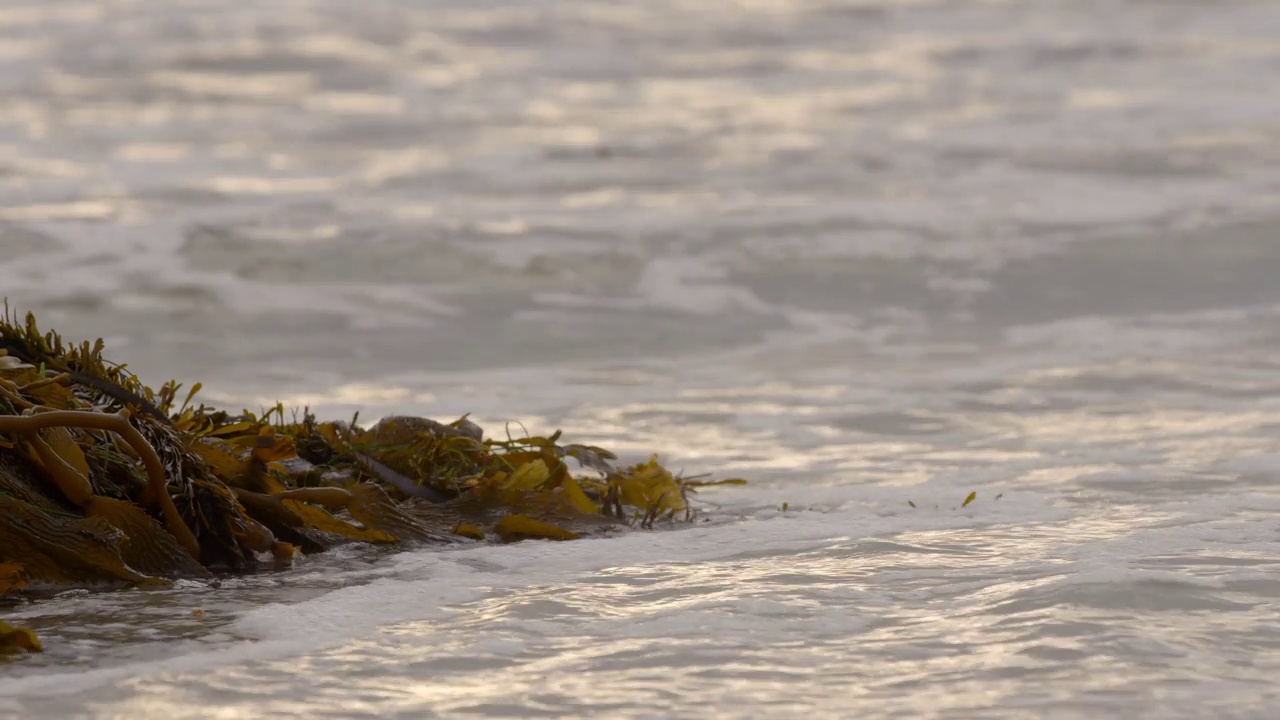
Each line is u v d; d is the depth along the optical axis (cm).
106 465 1579
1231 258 4559
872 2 12256
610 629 1305
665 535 1753
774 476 2198
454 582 1495
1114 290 4228
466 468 1912
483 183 6606
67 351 1780
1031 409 2739
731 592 1432
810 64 10531
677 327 3859
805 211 5538
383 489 1725
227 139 7906
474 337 3719
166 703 1098
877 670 1171
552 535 1744
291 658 1213
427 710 1087
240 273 4547
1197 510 1845
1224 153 6931
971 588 1421
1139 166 6681
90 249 4881
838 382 3075
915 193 6103
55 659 1207
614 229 5156
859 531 1747
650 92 9588
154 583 1472
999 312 4012
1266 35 10962
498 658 1214
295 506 1678
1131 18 11744
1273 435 2417
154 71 9744
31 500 1493
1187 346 3406
